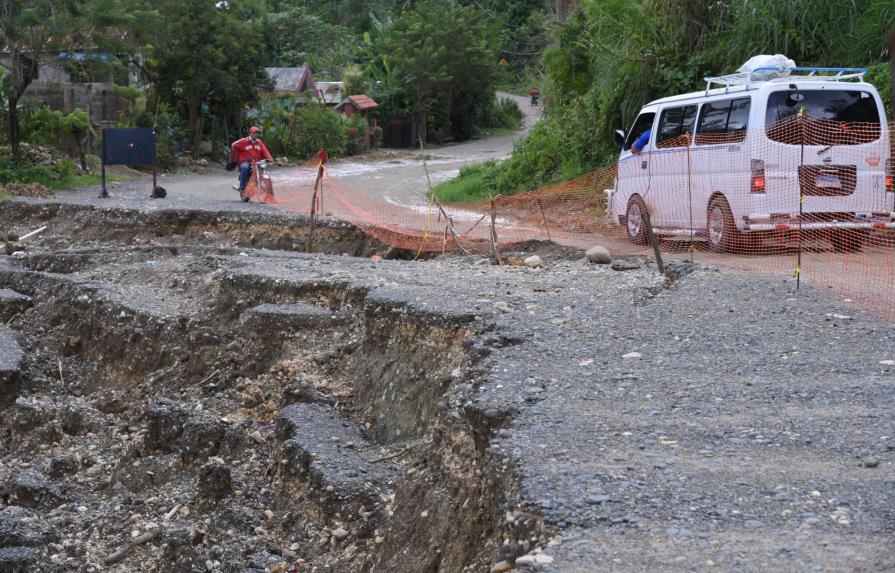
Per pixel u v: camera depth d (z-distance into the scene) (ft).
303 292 37.83
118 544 26.55
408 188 102.94
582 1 89.20
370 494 23.75
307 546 23.97
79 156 117.08
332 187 100.63
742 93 41.34
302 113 165.89
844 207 40.34
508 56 262.67
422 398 28.09
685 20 69.56
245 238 58.54
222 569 24.16
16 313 45.65
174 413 32.14
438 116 213.05
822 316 27.30
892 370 21.83
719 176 41.55
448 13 211.00
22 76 104.68
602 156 74.79
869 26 58.23
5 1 100.94
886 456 16.55
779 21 62.44
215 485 27.50
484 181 89.97
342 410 30.27
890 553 13.11
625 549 13.48
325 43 233.35
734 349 24.07
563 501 15.06
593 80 84.23
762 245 40.88
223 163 146.20
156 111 137.69
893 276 34.22
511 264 43.98
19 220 67.46
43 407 36.04
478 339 26.50
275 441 28.89
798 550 13.25
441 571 18.99
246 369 35.78
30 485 29.30
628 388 21.07
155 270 46.88
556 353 24.27
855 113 40.78
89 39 106.52
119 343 40.50
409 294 32.65
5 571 24.71
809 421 18.48
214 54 137.59
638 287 32.94
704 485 15.52
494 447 17.71
